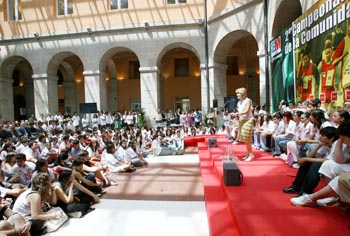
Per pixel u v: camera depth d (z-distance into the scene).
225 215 3.41
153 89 15.98
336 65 6.64
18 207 3.70
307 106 6.81
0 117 17.50
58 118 16.25
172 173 7.18
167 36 15.83
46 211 3.97
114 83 22.30
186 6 15.76
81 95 22.48
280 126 6.25
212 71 15.07
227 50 15.36
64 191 4.38
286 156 5.33
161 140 11.50
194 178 6.54
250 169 4.71
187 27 15.63
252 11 12.73
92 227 3.84
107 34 16.39
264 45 12.15
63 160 6.48
